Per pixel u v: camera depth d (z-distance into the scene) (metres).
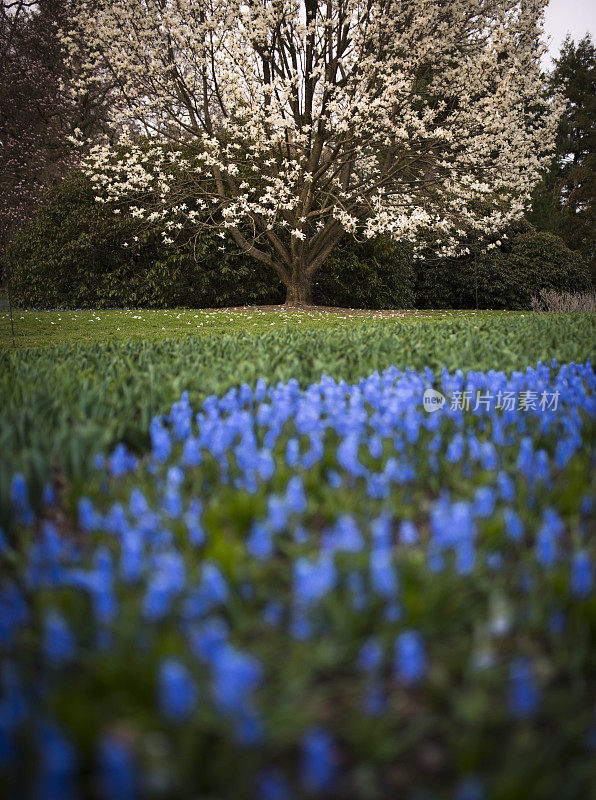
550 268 23.47
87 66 15.09
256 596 1.85
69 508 2.50
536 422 3.39
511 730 1.50
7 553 2.06
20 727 1.32
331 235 17.30
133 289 18.83
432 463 2.82
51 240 19.19
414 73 15.46
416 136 15.00
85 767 1.32
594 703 1.58
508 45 14.61
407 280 21.48
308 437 3.10
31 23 24.48
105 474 2.72
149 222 18.06
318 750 1.23
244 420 3.22
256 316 14.92
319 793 1.33
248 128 14.88
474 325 9.21
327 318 14.71
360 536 2.01
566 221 37.59
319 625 1.70
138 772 1.24
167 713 1.32
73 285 19.33
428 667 1.61
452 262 23.45
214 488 2.58
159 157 17.69
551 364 5.22
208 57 14.56
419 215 14.18
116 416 3.70
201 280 18.34
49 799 1.17
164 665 1.37
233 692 1.31
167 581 1.69
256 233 18.30
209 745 1.39
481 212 20.70
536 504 2.40
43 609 1.66
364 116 14.27
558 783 1.32
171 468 2.72
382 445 2.99
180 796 1.28
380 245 19.33
